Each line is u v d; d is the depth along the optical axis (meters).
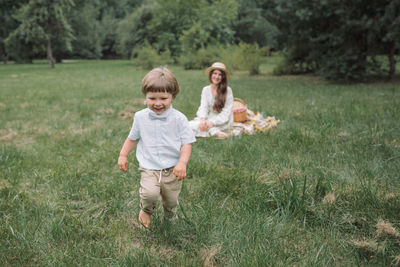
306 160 3.85
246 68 18.92
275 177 3.39
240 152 4.27
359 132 4.95
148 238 2.44
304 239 2.36
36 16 29.42
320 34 12.71
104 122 6.54
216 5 32.22
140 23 33.78
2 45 38.19
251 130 5.35
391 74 13.33
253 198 2.88
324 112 6.58
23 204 2.88
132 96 10.16
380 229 2.32
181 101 8.66
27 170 3.84
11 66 34.22
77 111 7.77
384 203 2.68
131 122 6.49
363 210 2.63
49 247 2.29
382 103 7.50
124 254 2.17
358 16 11.24
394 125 5.21
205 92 5.46
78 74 21.56
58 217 2.71
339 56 12.34
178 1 29.98
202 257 2.16
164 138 2.30
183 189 3.19
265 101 8.52
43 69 28.14
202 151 4.45
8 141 5.24
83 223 2.62
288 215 2.63
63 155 4.43
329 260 2.07
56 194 3.21
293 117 6.44
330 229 2.47
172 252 2.28
